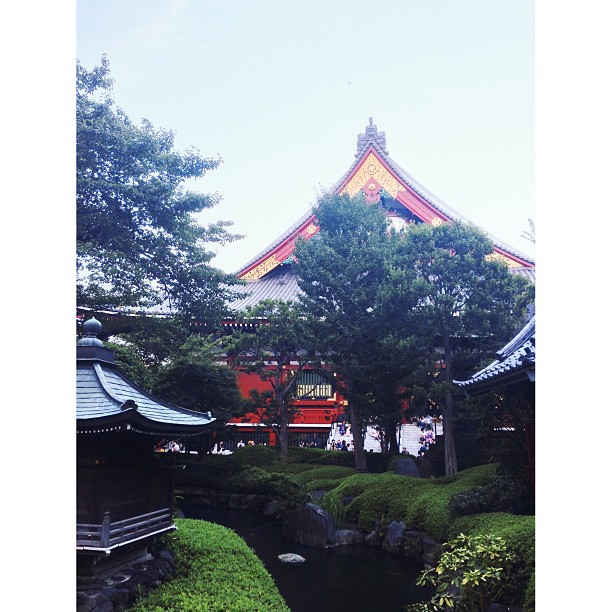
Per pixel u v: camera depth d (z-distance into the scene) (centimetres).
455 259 1831
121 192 1528
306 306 2144
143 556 773
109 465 684
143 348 1830
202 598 641
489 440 1282
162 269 1639
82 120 1528
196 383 1947
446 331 1877
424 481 1466
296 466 2041
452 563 748
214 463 1983
